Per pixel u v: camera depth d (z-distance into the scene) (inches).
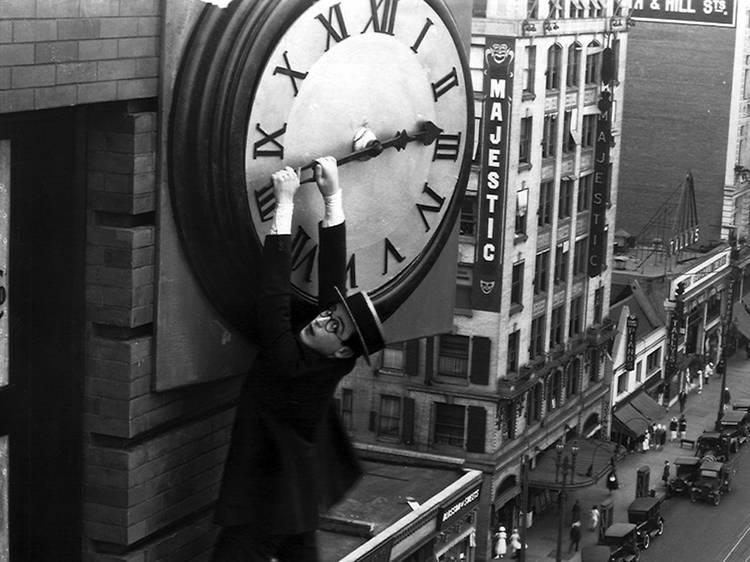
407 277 383.6
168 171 313.0
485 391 2410.2
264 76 321.7
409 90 369.7
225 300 331.9
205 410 345.1
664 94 3961.6
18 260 299.0
